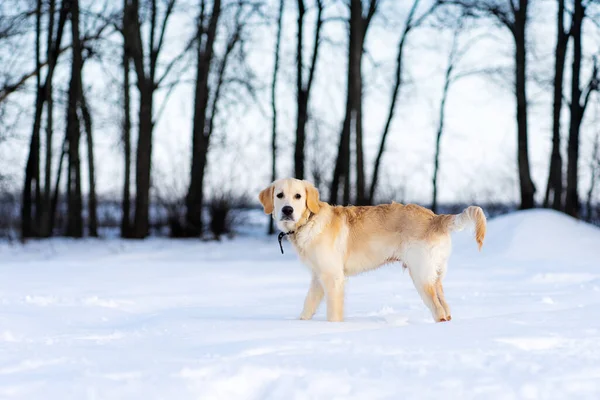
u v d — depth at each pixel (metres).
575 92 17.84
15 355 3.86
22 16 19.62
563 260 11.33
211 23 19.75
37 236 20.88
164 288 8.64
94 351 3.96
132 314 6.29
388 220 5.92
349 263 5.98
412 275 5.74
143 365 3.48
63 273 10.60
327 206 6.07
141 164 19.38
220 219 20.53
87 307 6.61
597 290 7.23
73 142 20.05
